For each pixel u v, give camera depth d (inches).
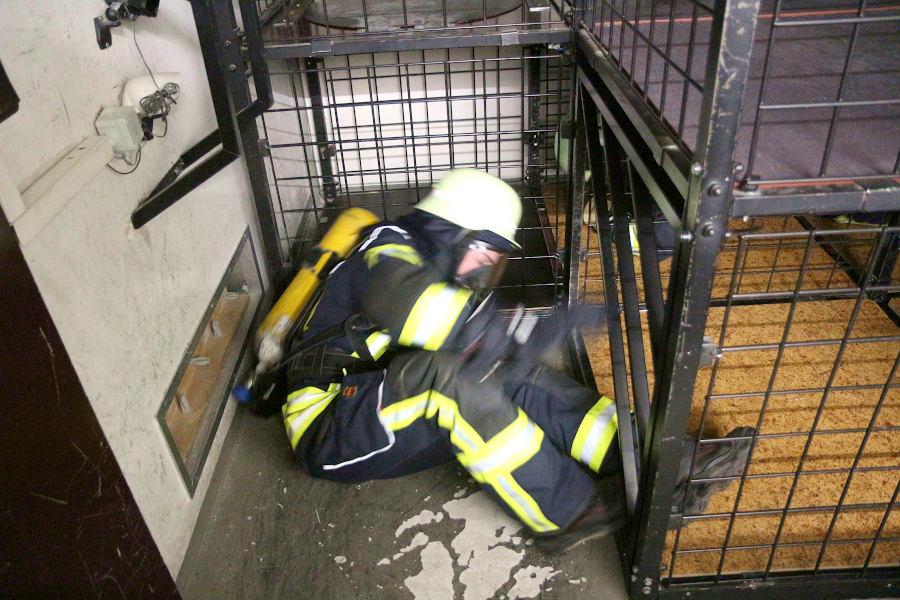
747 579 57.8
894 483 67.6
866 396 78.3
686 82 40.3
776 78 59.5
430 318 62.5
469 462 62.0
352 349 69.8
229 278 85.3
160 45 66.4
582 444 66.1
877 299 93.4
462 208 64.3
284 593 61.7
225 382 76.1
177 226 66.9
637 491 59.5
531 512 62.4
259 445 77.4
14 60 43.0
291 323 79.1
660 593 58.1
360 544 65.9
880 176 38.9
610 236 69.6
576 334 88.1
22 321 40.0
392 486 71.8
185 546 62.9
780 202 38.4
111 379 51.5
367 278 65.2
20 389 41.1
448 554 64.4
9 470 42.4
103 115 52.3
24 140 43.3
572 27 76.8
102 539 49.2
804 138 46.2
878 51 65.9
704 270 40.6
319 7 101.9
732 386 80.6
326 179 129.4
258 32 74.5
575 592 60.7
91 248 50.1
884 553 61.1
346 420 65.4
